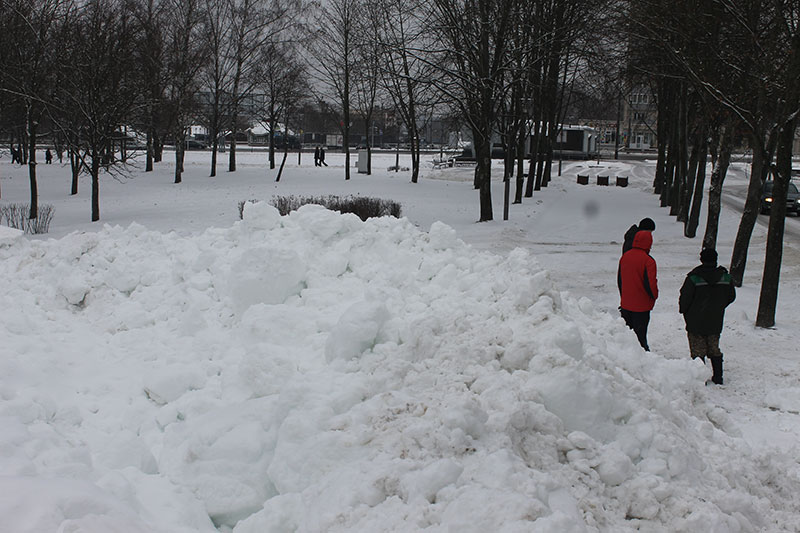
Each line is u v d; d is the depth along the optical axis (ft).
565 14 93.81
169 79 117.91
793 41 36.42
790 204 96.22
